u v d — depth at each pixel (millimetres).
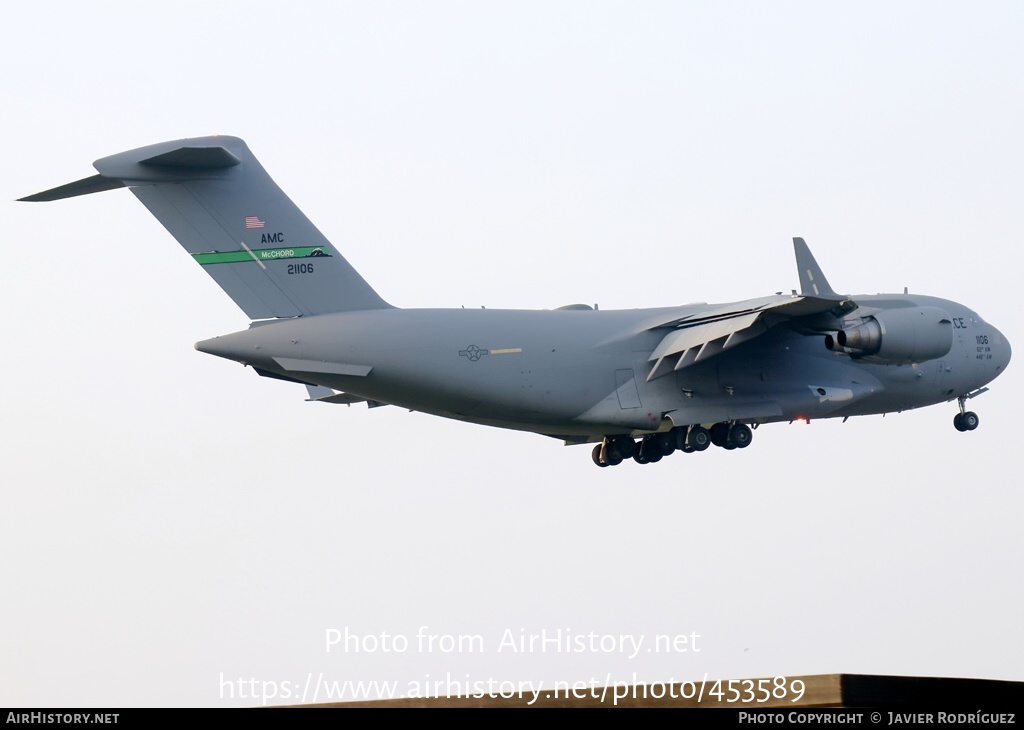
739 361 63031
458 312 59188
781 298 62625
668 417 61531
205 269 56000
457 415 60438
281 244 56625
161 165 54844
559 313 61656
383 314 57562
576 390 60344
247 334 56031
